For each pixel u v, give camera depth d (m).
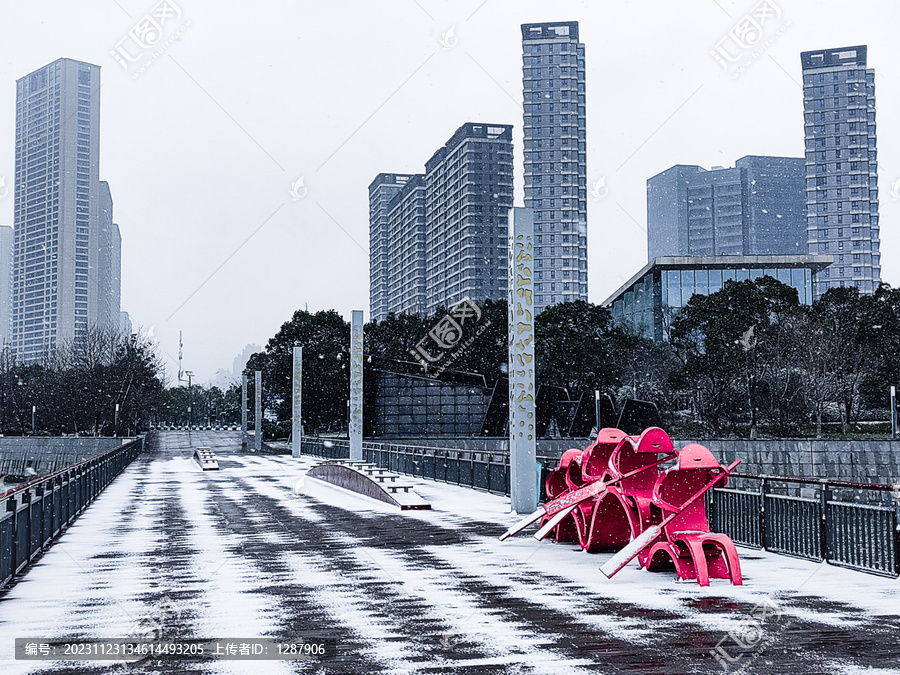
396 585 8.88
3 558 8.83
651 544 9.50
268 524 15.02
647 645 6.27
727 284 59.69
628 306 90.62
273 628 6.89
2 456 67.50
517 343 16.48
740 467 46.22
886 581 8.87
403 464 29.81
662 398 62.91
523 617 7.27
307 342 70.31
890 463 45.97
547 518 12.52
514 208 16.50
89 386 68.50
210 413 130.12
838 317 58.78
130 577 9.45
